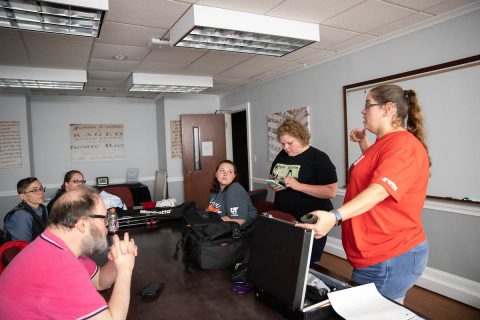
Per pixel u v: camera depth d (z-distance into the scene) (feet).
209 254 4.88
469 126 8.01
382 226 4.04
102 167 19.69
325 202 6.71
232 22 7.59
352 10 7.84
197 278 4.64
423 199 4.08
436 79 8.61
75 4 6.02
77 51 10.16
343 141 11.64
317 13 7.97
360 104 10.77
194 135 19.12
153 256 5.70
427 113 8.87
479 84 7.75
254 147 17.10
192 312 3.71
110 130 19.84
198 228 5.11
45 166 18.31
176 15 7.72
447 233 8.68
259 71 13.85
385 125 4.27
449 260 8.67
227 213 6.75
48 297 2.89
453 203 8.45
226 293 4.15
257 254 4.06
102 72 13.24
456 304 8.29
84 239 3.37
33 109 17.98
